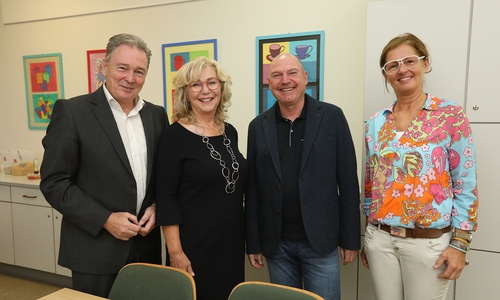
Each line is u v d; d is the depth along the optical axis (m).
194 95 1.52
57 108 1.47
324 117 1.58
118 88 1.49
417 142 1.37
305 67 2.32
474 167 1.33
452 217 1.37
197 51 2.60
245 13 2.44
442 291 1.40
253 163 1.72
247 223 1.73
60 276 2.95
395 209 1.40
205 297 1.53
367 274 2.01
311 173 1.55
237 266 1.59
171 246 1.51
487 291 1.74
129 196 1.52
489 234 1.71
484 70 1.64
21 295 2.79
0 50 3.34
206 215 1.51
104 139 1.48
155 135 1.67
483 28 1.62
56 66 3.12
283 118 1.63
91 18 2.94
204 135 1.54
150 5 2.70
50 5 3.05
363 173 1.89
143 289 1.32
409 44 1.41
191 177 1.50
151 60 2.77
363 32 2.18
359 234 1.59
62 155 1.42
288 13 2.34
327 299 1.63
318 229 1.54
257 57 2.42
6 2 3.21
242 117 2.54
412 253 1.38
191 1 2.58
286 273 1.70
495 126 1.64
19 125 3.39
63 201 1.42
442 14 1.68
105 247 1.49
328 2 2.24
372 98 1.83
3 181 2.94
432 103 1.40
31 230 2.90
